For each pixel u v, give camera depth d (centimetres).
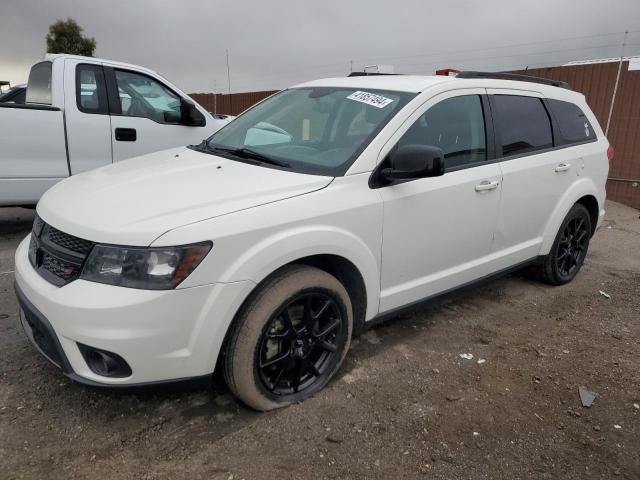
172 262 234
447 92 355
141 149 605
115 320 229
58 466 237
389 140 313
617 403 309
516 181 395
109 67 587
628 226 784
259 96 1788
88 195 280
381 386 310
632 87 920
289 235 263
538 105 438
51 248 260
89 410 275
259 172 299
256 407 273
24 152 532
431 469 247
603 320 425
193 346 244
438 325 397
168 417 273
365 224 297
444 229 347
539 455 262
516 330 398
